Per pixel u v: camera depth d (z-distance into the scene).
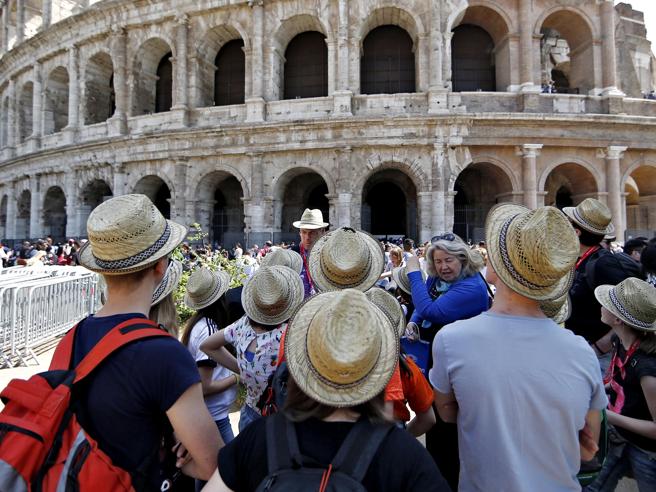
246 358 5.27
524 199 30.19
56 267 20.31
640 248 11.41
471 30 35.00
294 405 2.74
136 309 3.52
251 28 33.34
